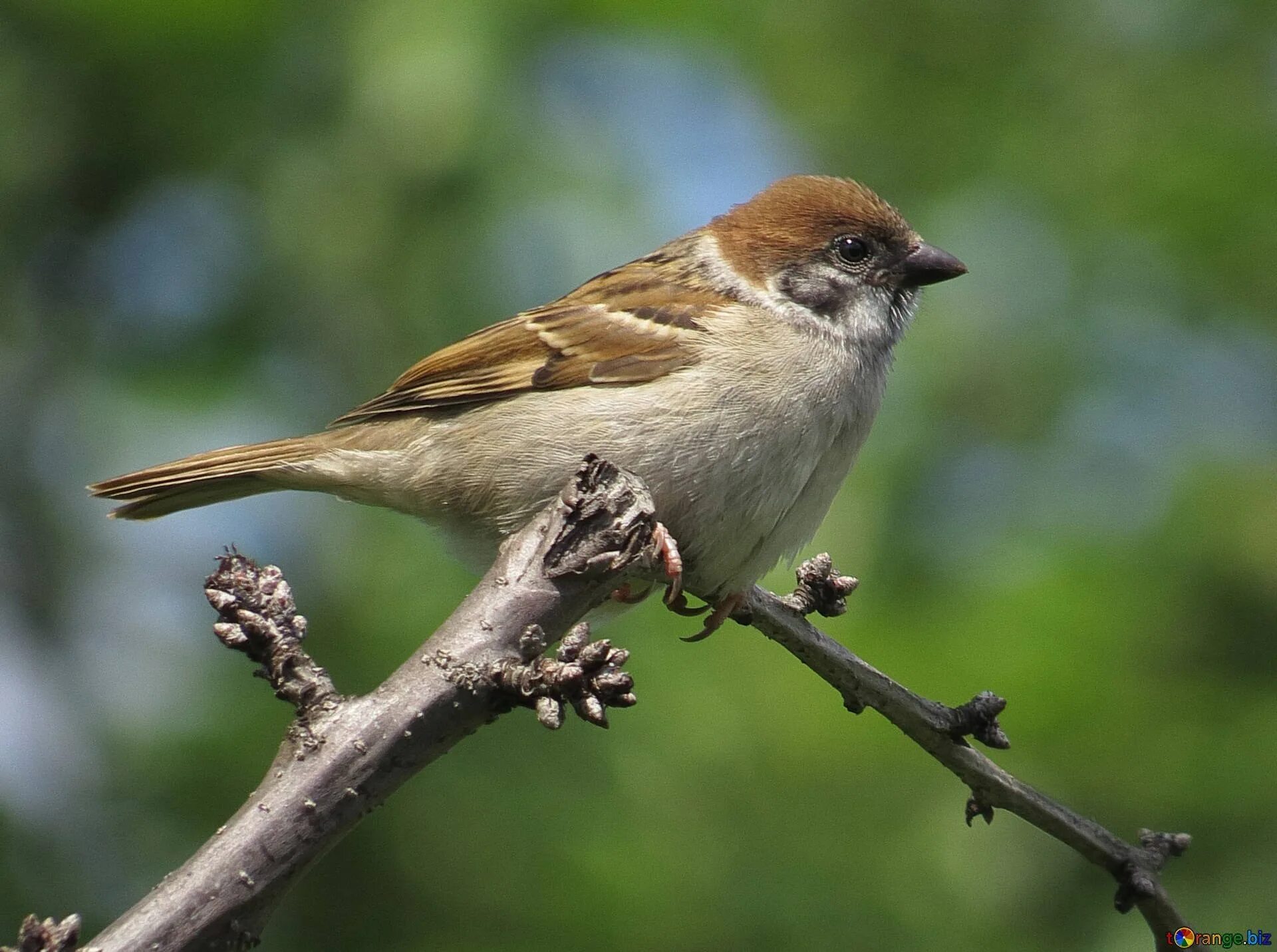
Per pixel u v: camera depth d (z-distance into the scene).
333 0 12.60
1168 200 12.93
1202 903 10.05
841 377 7.69
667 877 10.12
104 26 12.31
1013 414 12.55
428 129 11.99
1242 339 12.91
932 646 10.59
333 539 11.45
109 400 12.68
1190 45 13.85
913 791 10.48
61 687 12.00
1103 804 10.38
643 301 7.84
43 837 10.56
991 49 14.09
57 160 12.97
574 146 12.41
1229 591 11.21
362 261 12.28
